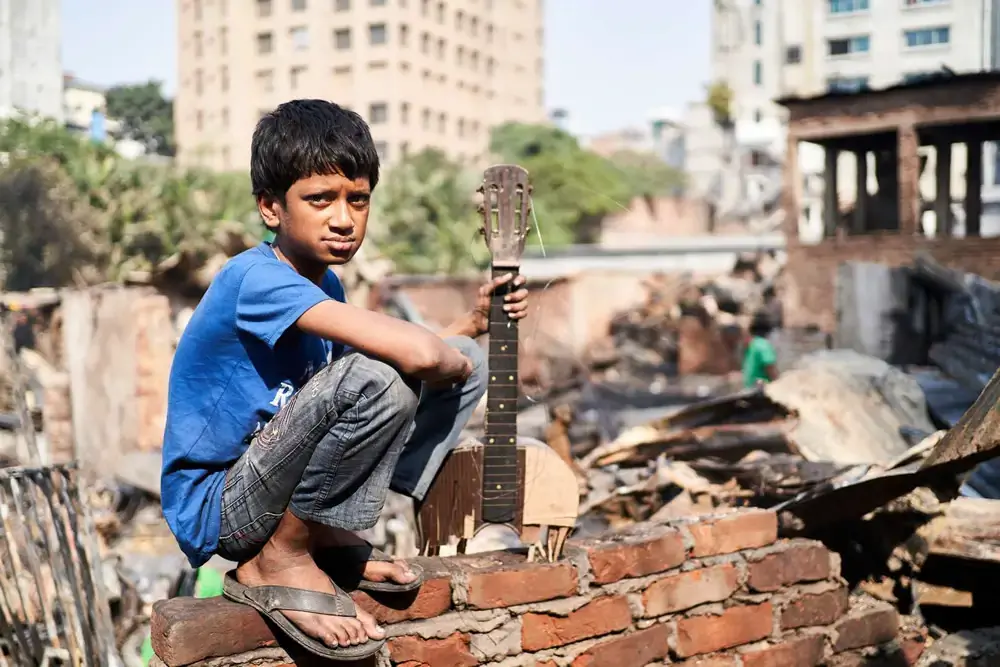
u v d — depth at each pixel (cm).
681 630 255
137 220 2631
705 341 2000
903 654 294
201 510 196
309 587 193
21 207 2414
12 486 341
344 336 182
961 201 1230
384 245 3244
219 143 7119
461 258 3297
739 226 5047
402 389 185
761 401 446
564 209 4350
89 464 1039
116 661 340
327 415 181
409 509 615
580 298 2342
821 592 282
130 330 1025
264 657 196
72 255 2478
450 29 7838
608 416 990
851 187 1969
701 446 425
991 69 1055
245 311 187
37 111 2670
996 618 303
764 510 283
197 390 196
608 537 256
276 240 205
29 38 3117
